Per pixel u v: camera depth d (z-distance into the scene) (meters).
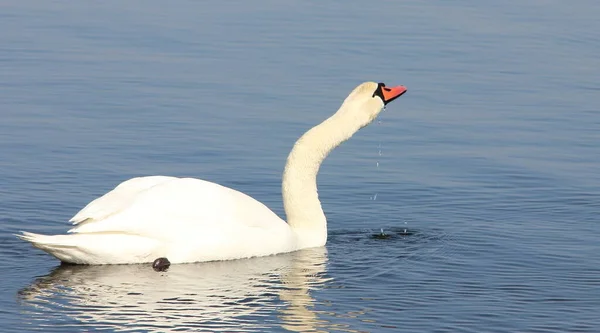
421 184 18.94
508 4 37.06
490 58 29.42
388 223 16.72
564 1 37.66
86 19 33.69
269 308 12.54
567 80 27.17
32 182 18.34
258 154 20.67
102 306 12.45
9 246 14.83
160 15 34.50
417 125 23.05
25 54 28.88
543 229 16.33
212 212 14.35
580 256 14.91
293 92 25.27
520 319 12.38
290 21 33.88
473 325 12.16
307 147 15.63
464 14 35.34
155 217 14.00
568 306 12.85
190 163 20.00
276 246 14.83
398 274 14.00
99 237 13.79
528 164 20.22
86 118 22.88
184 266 14.05
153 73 27.02
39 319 11.98
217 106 24.06
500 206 17.67
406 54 29.56
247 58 28.72
